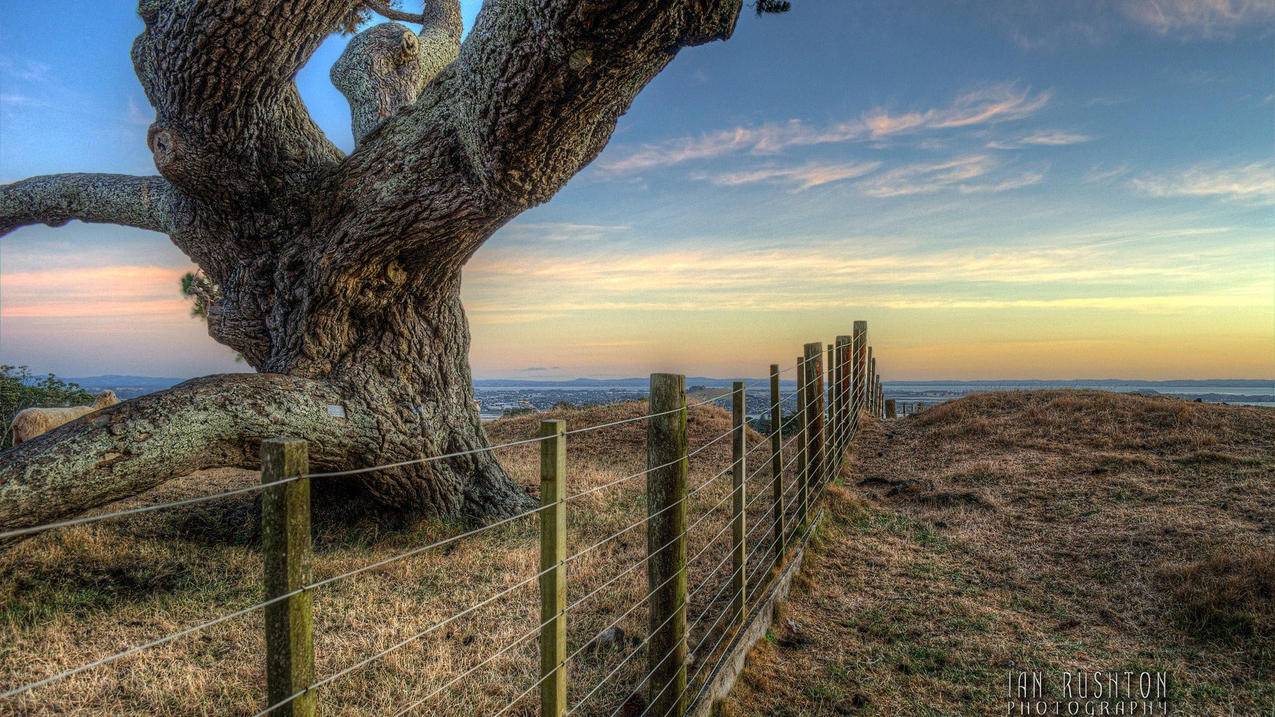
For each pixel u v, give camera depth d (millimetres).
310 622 1749
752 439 12781
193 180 6820
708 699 3746
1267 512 6875
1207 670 4543
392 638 4727
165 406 5938
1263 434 9547
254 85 6242
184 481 9773
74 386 15992
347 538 7508
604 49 4898
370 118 9492
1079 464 9172
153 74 6121
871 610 5543
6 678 4133
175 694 3971
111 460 5551
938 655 4789
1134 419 10836
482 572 6090
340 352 7680
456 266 7891
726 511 7812
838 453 9742
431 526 7719
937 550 6910
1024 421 11625
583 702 3805
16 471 5180
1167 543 6410
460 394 8547
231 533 7141
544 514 2754
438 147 6465
